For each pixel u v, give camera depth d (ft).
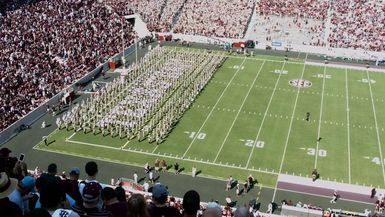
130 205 28.91
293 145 153.89
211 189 128.88
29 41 218.79
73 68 209.87
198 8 291.99
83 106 175.94
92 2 275.59
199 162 142.72
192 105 183.11
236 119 172.24
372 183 133.49
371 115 178.29
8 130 154.81
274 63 237.04
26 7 248.32
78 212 32.65
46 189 30.40
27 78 189.57
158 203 34.71
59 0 263.29
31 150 148.05
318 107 184.44
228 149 150.61
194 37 269.23
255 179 134.21
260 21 283.38
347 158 146.61
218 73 219.82
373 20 269.85
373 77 221.87
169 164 141.28
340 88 205.98
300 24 277.64
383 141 158.10
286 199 125.08
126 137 156.87
